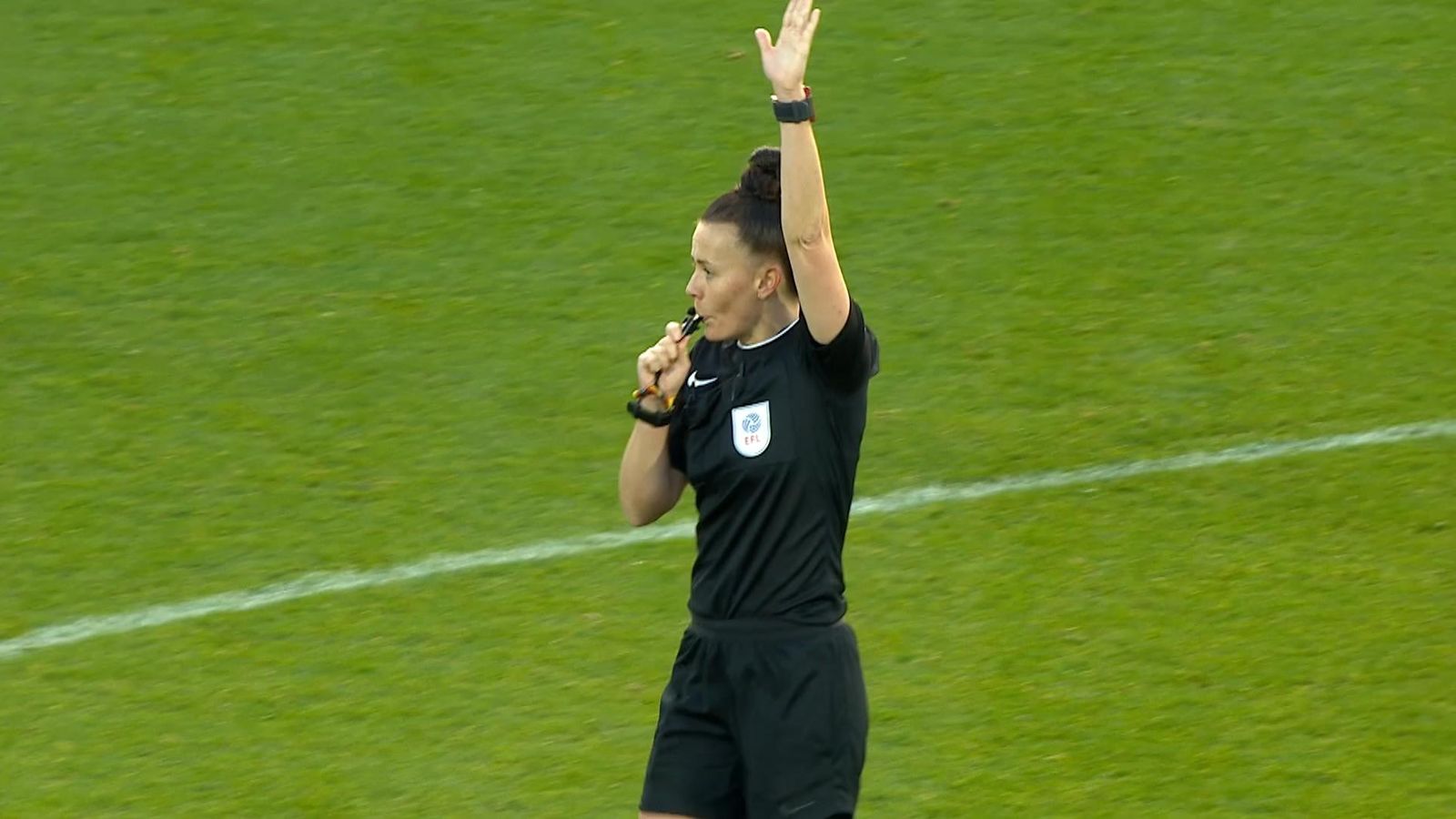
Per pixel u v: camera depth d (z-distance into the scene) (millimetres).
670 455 15281
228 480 26109
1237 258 31297
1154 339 29125
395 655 22297
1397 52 37344
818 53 37406
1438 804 19016
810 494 14523
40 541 24750
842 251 31625
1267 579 23453
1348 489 25359
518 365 28781
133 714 21219
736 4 39125
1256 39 37781
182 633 22781
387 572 24016
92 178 33781
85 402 27953
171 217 32719
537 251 31734
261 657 22297
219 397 28094
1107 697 21172
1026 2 39156
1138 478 25812
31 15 38719
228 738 20750
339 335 29547
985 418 27297
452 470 26297
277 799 19625
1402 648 21891
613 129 35125
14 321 29875
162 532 24953
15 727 20953
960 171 33812
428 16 38719
